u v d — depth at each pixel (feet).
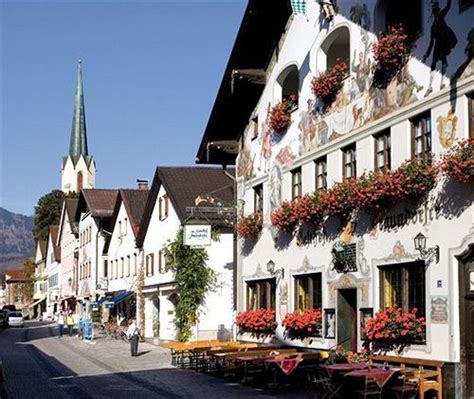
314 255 71.41
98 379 75.46
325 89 68.08
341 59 71.97
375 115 61.31
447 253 51.96
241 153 90.43
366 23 63.10
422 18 55.47
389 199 57.11
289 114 77.56
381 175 57.26
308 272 72.38
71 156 417.90
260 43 83.56
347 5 66.39
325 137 69.72
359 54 63.98
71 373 82.33
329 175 68.59
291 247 76.33
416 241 54.60
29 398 61.16
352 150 65.72
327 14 68.95
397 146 57.93
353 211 64.23
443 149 52.70
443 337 52.08
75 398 60.95
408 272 57.21
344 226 65.77
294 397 59.72
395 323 56.18
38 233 373.40
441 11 53.16
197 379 74.54
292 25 77.71
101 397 61.26
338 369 51.93
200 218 113.50
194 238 98.68
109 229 197.26
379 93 60.85
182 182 126.82
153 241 139.44
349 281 64.64
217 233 115.34
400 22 59.16
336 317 66.59
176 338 118.83
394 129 58.39
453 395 51.01
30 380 75.10
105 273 199.82
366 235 62.18
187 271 114.11
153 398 60.34
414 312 55.42
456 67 51.57
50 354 112.27
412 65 56.49
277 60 81.05
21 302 460.55
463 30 50.90
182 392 63.98
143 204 165.17
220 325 114.73
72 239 263.70
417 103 55.67
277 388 65.26
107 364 93.66
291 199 77.05
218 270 115.44
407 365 55.62
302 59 75.31
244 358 67.21
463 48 50.93
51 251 338.13
